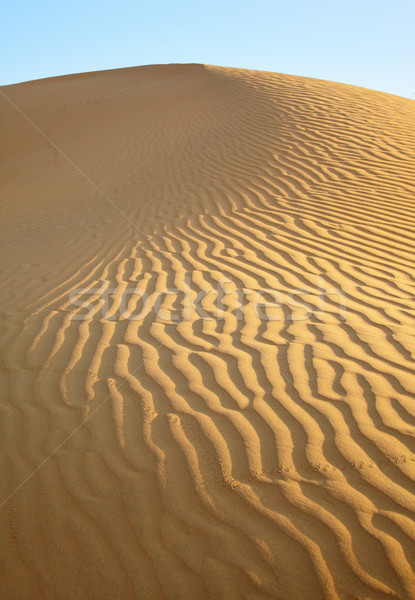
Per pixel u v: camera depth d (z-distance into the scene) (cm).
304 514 212
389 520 207
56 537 209
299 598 179
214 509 217
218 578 188
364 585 182
